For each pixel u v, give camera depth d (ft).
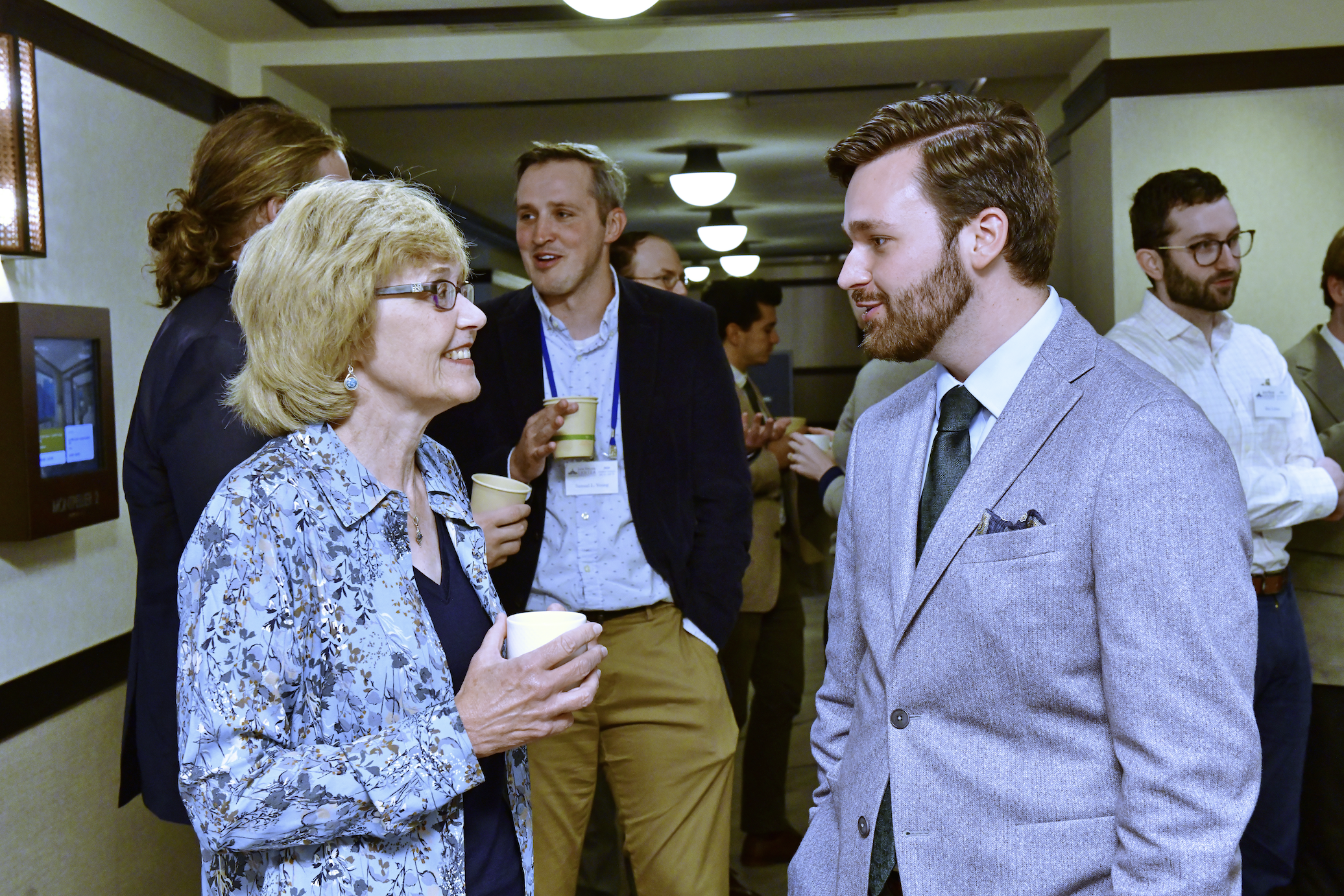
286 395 3.65
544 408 6.53
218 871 3.60
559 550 6.93
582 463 6.94
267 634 3.31
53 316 7.45
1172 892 3.12
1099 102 12.41
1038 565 3.47
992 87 15.15
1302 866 9.17
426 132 17.90
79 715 8.32
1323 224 12.04
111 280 9.22
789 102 16.05
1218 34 12.00
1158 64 12.04
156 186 10.18
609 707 6.89
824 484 8.98
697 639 7.12
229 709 3.24
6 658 7.39
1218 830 3.13
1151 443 3.30
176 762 5.12
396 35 12.26
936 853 3.64
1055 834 3.48
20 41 7.34
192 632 3.31
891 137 3.81
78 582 8.36
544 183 7.01
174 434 4.84
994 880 3.54
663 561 6.91
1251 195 12.07
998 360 3.81
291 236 3.64
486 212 28.02
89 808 8.38
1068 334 3.74
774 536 10.29
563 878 6.91
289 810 3.23
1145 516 3.25
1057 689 3.48
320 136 5.58
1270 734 8.00
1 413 7.15
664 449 7.04
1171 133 12.12
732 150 20.58
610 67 12.89
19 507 7.20
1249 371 8.15
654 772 6.85
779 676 10.60
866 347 4.00
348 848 3.46
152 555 5.18
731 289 11.76
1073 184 14.08
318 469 3.60
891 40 12.21
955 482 3.91
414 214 3.75
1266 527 7.63
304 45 12.37
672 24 12.13
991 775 3.58
